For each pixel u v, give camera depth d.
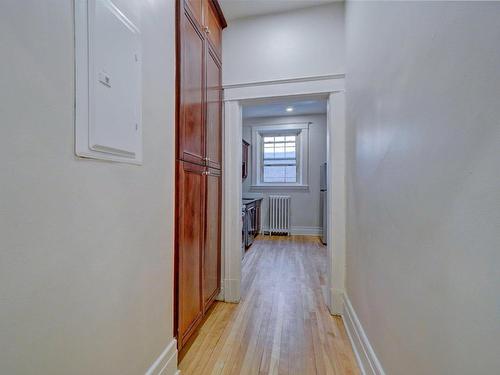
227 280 2.37
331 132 2.18
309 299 2.42
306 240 5.00
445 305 0.69
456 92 0.65
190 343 1.72
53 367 0.72
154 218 1.24
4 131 0.60
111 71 0.92
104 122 0.88
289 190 5.60
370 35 1.43
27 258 0.65
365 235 1.50
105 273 0.92
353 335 1.69
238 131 2.39
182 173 1.53
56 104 0.72
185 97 1.57
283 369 1.49
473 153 0.59
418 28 0.86
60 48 0.73
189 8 1.63
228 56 2.38
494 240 0.52
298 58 2.25
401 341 0.98
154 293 1.24
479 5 0.57
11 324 0.62
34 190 0.67
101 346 0.90
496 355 0.52
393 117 1.08
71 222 0.78
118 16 0.96
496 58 0.52
